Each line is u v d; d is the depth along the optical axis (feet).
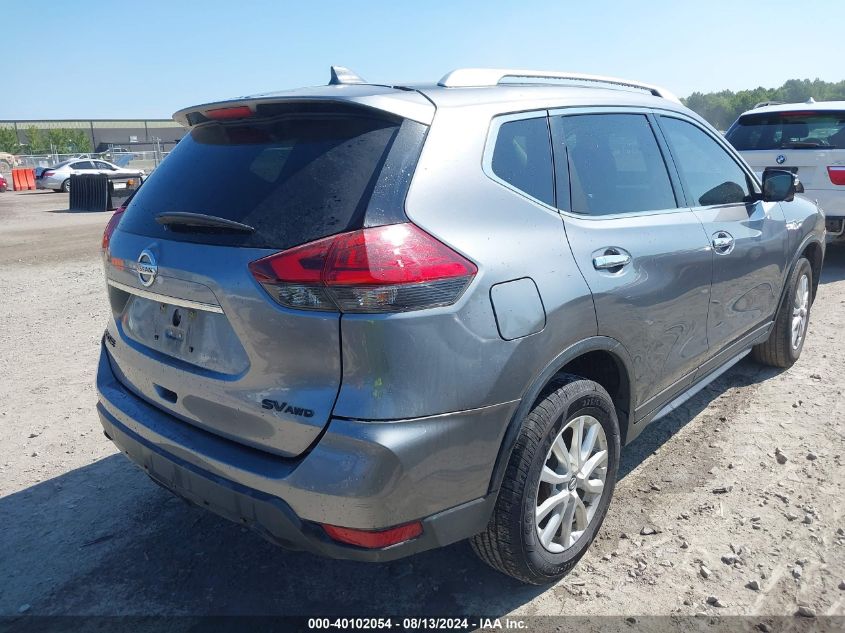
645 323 9.91
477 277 7.45
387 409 6.88
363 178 7.30
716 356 12.71
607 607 8.82
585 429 9.27
